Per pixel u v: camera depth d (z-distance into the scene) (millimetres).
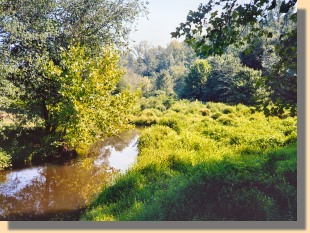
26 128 15461
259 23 4875
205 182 6254
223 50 4809
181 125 19141
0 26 11258
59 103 14008
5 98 11102
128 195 8023
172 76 83562
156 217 5836
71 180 11688
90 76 12969
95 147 17625
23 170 12797
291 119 17359
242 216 5398
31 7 12328
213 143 12469
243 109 27203
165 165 9820
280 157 7957
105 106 13758
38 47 12586
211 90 43562
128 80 65750
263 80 5090
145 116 27625
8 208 8938
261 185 6043
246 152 10508
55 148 14555
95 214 7305
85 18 14352
